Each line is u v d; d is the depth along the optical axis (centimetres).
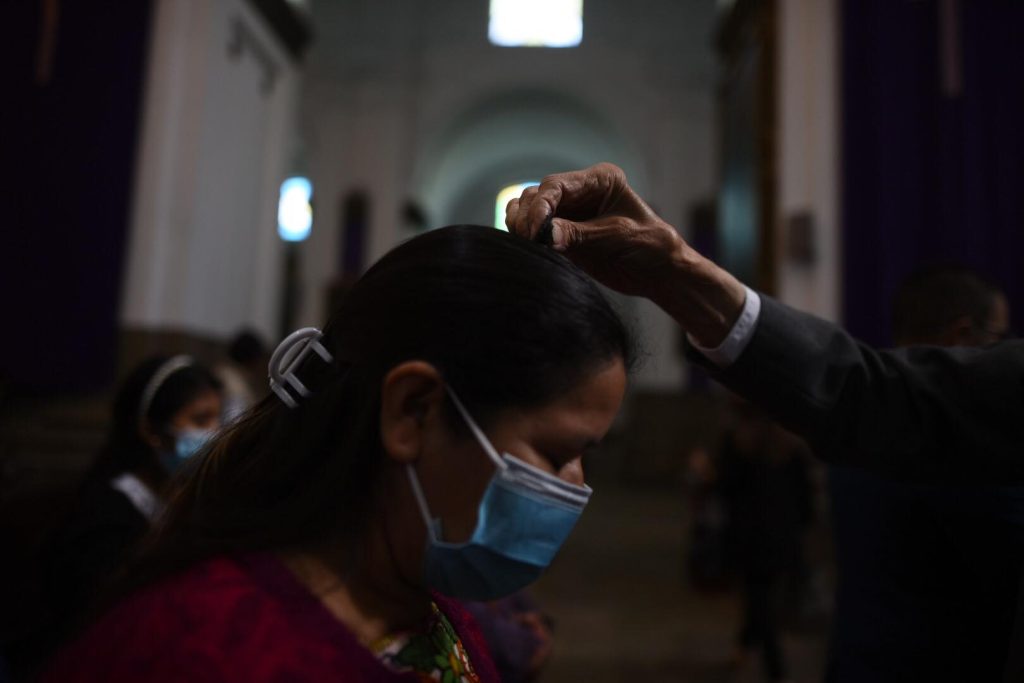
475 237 75
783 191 664
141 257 682
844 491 149
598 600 548
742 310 99
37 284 647
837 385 100
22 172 647
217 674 59
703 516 454
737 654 401
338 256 1531
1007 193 552
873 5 626
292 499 72
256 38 829
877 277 602
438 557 69
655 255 94
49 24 659
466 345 69
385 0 1602
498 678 91
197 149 713
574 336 69
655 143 1598
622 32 1625
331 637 64
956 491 123
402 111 1575
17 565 228
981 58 573
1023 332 539
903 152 596
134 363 670
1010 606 120
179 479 90
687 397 1291
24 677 185
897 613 133
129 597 65
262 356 455
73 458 571
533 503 68
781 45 684
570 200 91
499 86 1638
